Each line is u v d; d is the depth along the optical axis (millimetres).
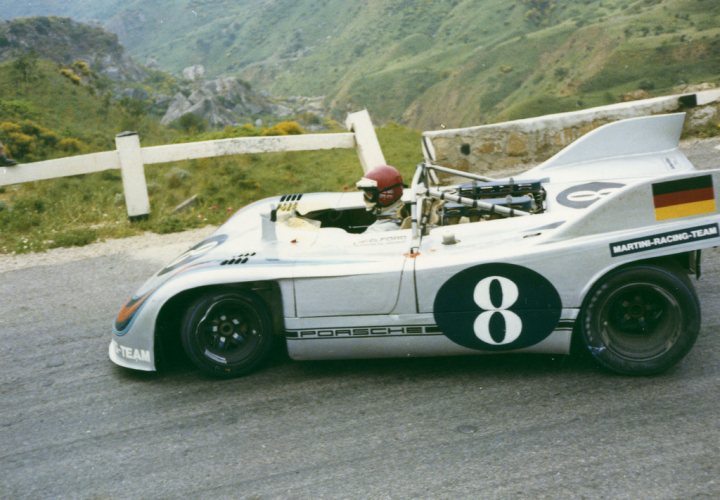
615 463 2957
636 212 3689
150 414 3889
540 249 3730
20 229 9180
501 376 3939
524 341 3828
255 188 11367
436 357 4289
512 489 2840
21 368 4754
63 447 3602
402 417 3574
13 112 55594
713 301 4742
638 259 3645
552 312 3750
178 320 4559
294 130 21094
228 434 3574
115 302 5996
